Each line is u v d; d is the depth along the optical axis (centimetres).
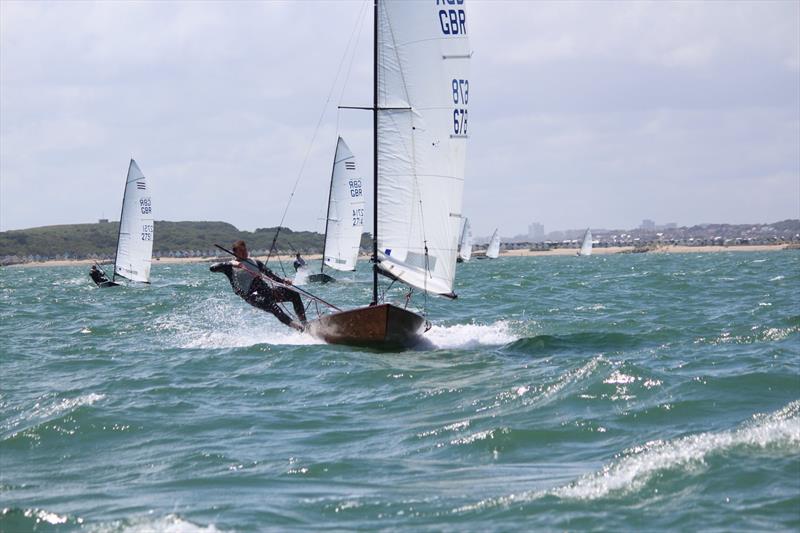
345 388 3102
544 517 1673
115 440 2456
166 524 1698
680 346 3778
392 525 1678
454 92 4006
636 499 1736
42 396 3031
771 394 2642
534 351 3819
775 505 1666
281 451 2278
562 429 2369
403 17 3994
